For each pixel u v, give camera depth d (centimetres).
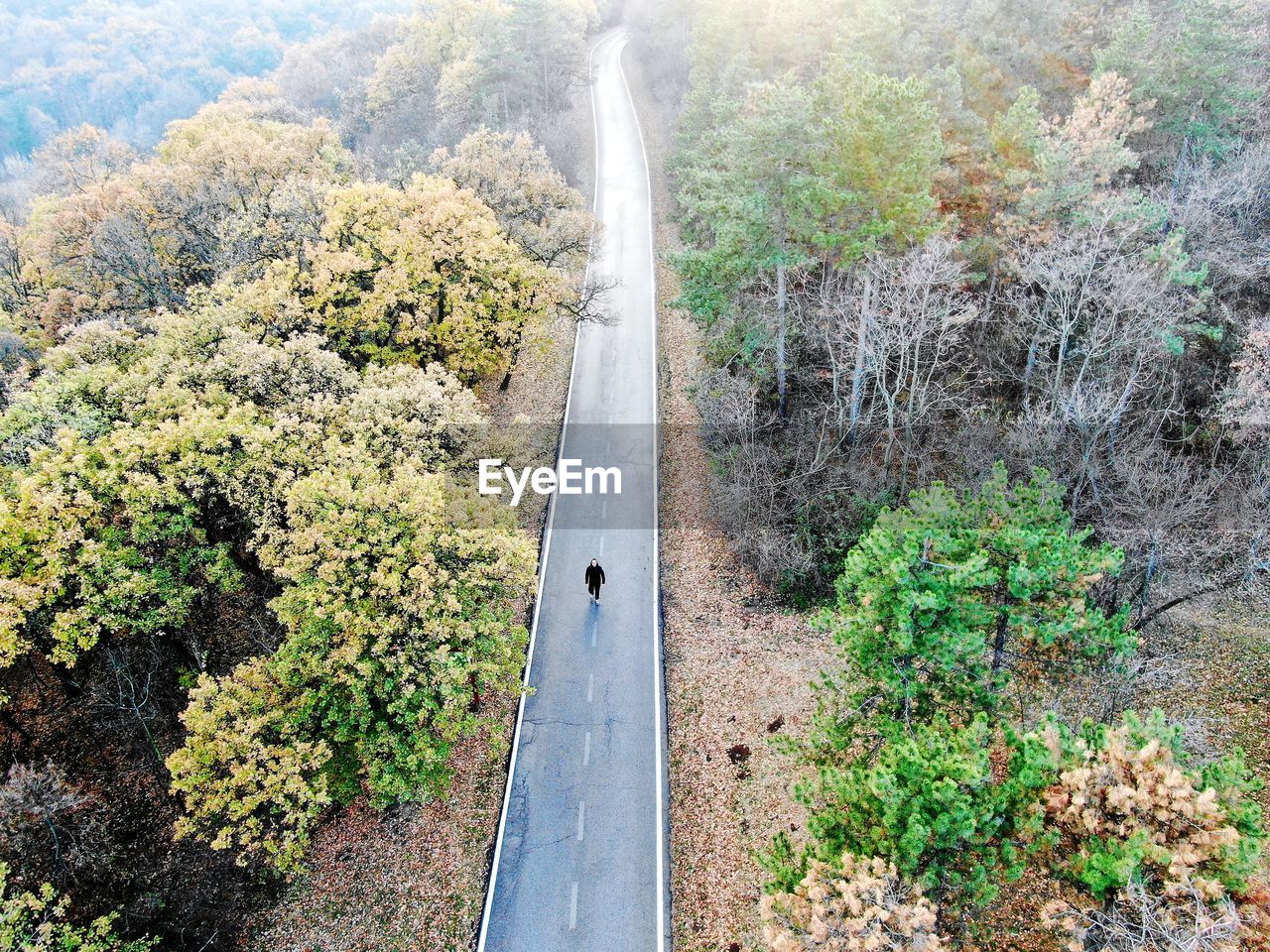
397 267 3281
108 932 2073
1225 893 1254
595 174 6194
